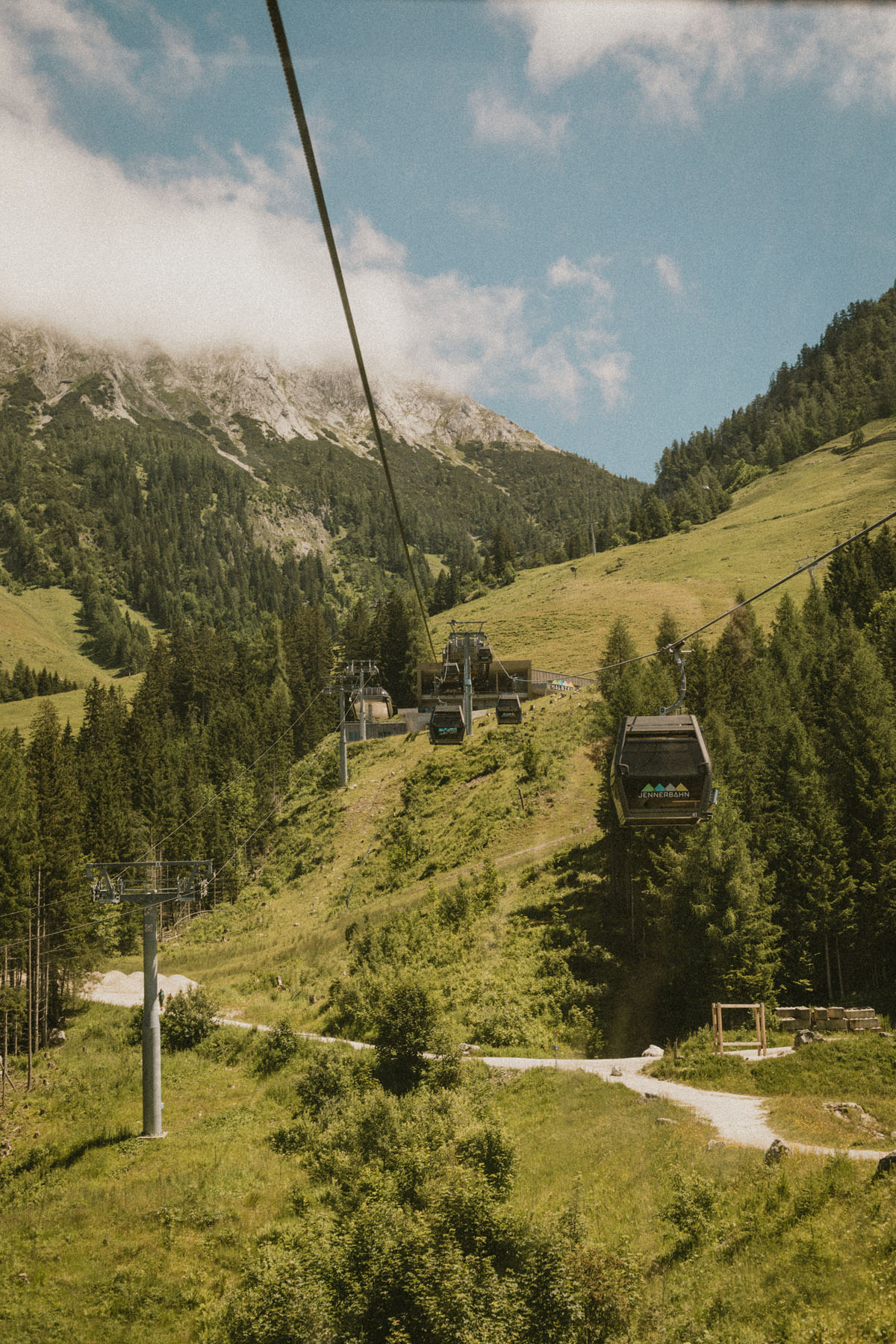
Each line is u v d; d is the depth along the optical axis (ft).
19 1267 112.98
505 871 249.55
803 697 255.29
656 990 178.19
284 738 478.59
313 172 17.90
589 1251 74.74
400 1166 97.25
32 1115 168.14
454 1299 69.36
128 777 405.59
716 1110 111.55
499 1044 170.40
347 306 23.32
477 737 353.92
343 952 247.29
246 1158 139.23
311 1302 74.23
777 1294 65.72
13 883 224.12
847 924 175.42
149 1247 115.34
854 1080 116.57
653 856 187.62
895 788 187.21
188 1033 199.52
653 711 222.28
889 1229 67.41
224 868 333.62
